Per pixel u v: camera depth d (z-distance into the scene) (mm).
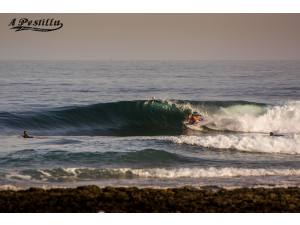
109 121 121000
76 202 52594
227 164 77500
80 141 95750
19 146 89000
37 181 65438
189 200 53438
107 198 53719
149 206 51688
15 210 50188
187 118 121562
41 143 92812
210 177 68000
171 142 91250
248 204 52781
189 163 77812
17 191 56250
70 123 119188
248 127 119562
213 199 53906
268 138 90750
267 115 121062
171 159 79438
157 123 121438
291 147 87625
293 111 120375
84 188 57062
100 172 69000
